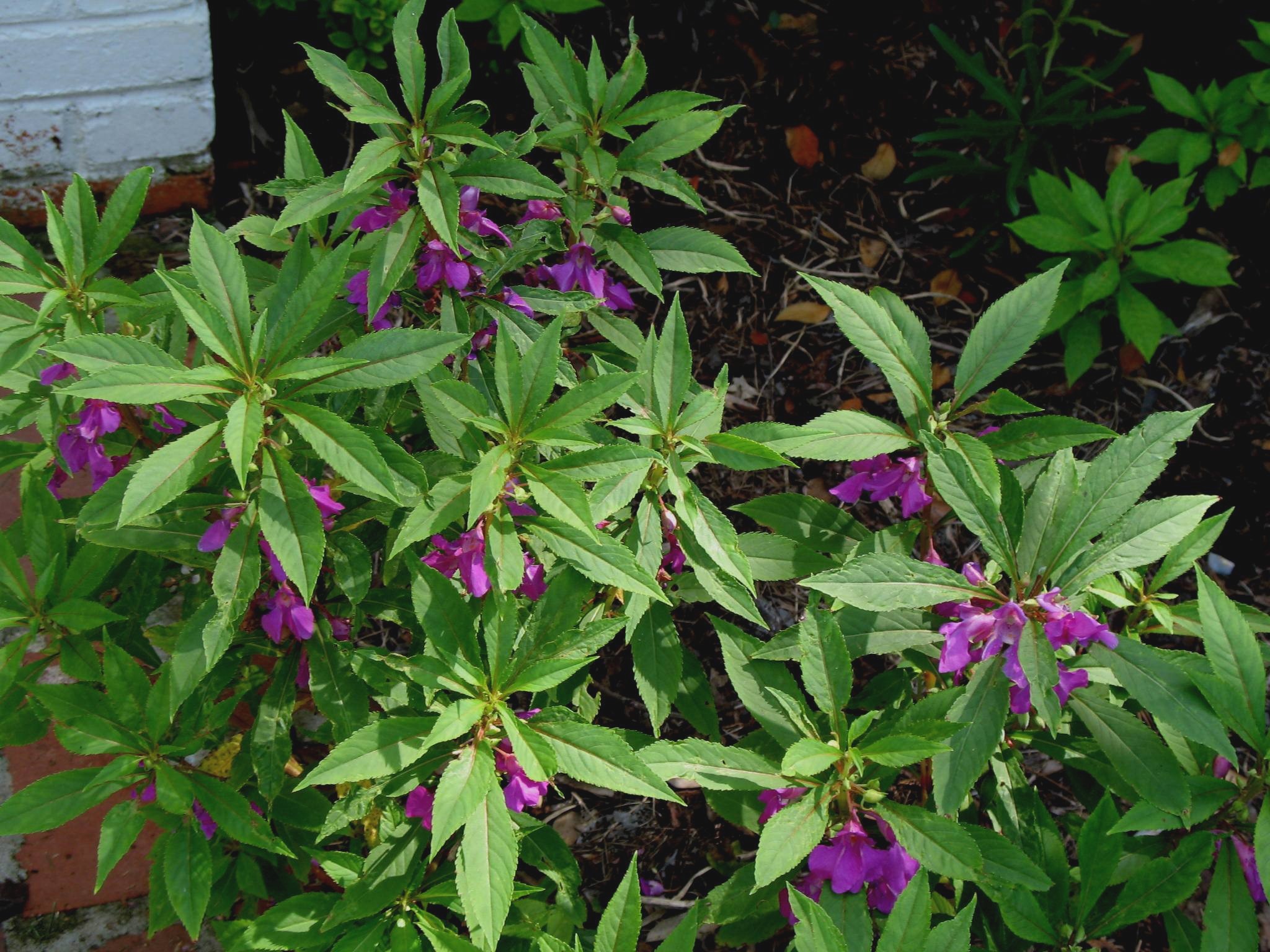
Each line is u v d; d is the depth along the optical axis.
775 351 1.43
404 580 1.02
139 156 1.32
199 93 1.29
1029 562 0.90
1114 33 1.42
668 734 1.26
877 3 1.56
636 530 0.93
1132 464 0.89
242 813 0.88
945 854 0.86
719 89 1.51
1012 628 0.88
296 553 0.82
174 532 0.88
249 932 0.88
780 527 1.02
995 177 1.49
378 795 0.93
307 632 0.91
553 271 1.02
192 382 0.80
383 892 0.88
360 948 0.88
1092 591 0.92
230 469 0.89
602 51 1.49
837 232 1.48
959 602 0.91
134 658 0.98
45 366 0.96
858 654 0.95
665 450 0.91
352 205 0.94
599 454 0.85
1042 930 0.89
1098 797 1.04
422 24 1.43
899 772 1.06
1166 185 1.34
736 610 0.95
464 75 0.88
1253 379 1.43
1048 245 1.34
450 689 0.85
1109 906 0.97
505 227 1.04
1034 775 1.25
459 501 0.84
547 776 0.80
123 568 0.99
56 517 0.91
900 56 1.55
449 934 0.87
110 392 0.77
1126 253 1.36
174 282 0.79
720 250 1.05
